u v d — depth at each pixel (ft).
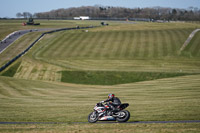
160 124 60.39
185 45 384.27
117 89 164.25
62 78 257.34
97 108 67.21
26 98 131.85
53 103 111.86
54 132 56.90
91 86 204.74
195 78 186.09
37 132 57.72
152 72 261.44
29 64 311.47
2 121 76.54
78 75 264.52
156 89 142.61
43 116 81.97
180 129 54.13
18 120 77.15
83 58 340.59
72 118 76.74
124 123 63.36
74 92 160.97
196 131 51.88
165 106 86.28
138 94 128.06
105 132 54.44
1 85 184.85
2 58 352.90
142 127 57.88
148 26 633.20
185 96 110.32
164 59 321.52
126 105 64.39
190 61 306.55
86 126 62.08
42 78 257.55
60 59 337.31
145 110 81.97
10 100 123.75
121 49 382.63
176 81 176.76
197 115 70.13
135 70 273.13
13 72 280.10
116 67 290.15
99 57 344.28
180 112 74.84
